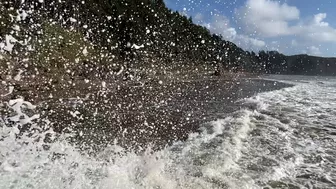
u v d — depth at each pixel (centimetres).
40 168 359
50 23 1452
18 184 311
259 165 437
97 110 883
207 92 1761
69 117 740
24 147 420
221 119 844
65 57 1461
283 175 399
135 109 963
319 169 427
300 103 1240
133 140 575
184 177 377
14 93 890
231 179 376
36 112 747
